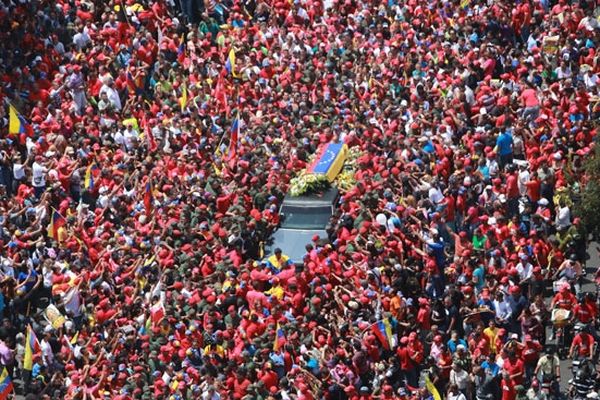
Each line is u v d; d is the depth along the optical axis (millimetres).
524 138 199625
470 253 177375
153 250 185875
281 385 161500
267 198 192500
